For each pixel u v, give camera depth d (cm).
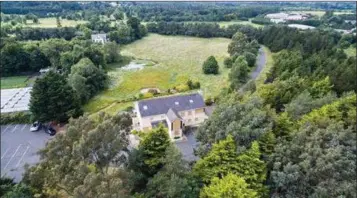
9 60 8188
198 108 5162
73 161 2417
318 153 2955
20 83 7669
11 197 2527
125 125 3147
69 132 2772
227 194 2438
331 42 9644
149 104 4997
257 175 2791
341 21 15338
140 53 10775
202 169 2894
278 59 7656
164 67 9025
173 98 5197
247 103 3728
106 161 2720
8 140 4859
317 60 6844
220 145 2888
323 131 3309
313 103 4181
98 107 6141
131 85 7469
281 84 4981
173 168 2622
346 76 5544
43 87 5200
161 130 3028
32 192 2573
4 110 5750
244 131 3050
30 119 5338
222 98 5178
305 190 2789
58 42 9169
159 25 13825
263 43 11675
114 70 8769
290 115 3916
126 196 2195
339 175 2856
